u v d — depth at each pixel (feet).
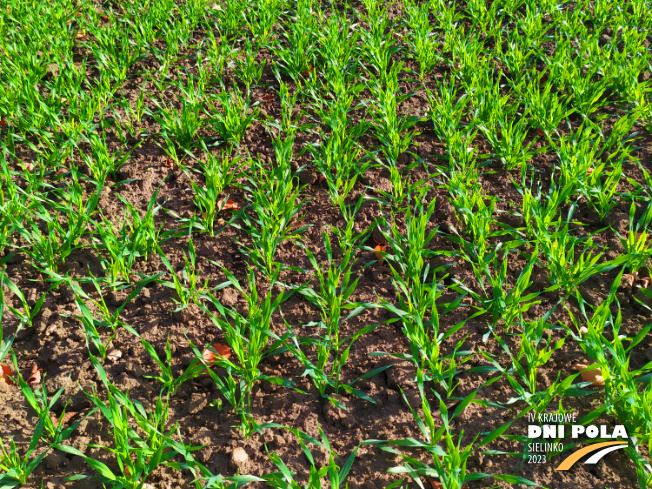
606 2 15.38
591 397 6.60
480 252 7.93
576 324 6.81
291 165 10.39
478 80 11.96
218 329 7.61
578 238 8.54
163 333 7.52
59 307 7.85
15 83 11.05
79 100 11.55
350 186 9.14
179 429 6.43
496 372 6.93
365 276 8.40
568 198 9.57
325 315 7.27
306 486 5.63
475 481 5.92
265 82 12.87
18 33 13.17
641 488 5.37
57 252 8.36
